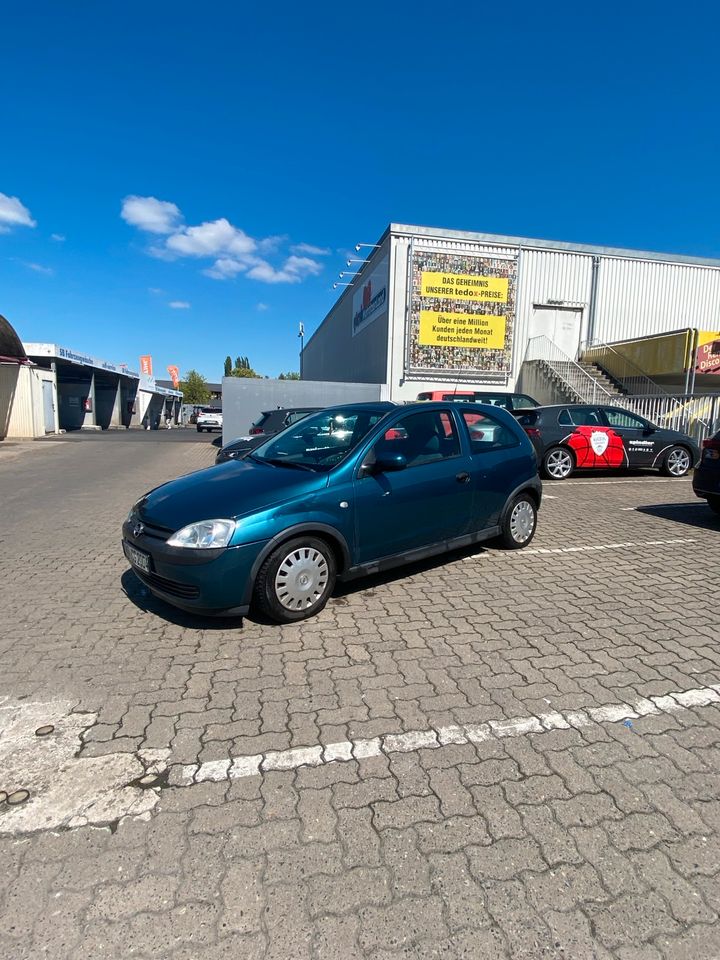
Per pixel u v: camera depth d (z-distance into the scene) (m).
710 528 6.61
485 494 4.91
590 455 10.56
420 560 4.81
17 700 2.86
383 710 2.78
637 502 8.30
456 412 4.91
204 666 3.21
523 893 1.77
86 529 6.65
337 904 1.72
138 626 3.76
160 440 22.38
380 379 19.67
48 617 3.92
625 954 1.57
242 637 3.58
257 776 2.30
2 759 2.41
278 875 1.83
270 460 4.41
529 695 2.93
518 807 2.14
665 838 1.99
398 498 4.15
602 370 19.19
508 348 19.08
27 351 25.23
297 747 2.49
